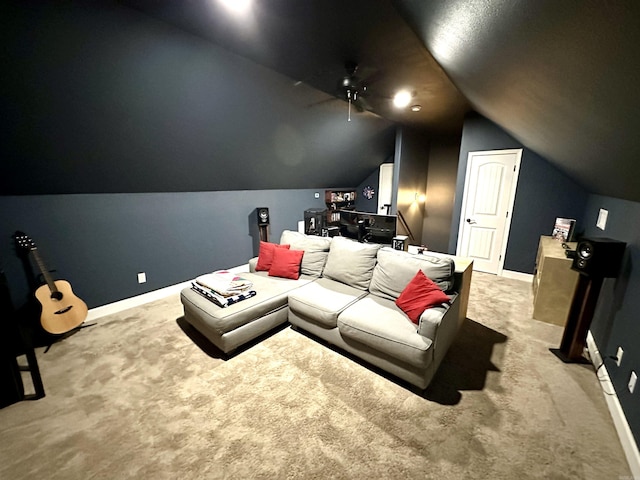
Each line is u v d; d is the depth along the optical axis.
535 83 1.32
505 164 3.92
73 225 2.58
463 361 2.12
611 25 0.62
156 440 1.47
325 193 5.77
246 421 1.58
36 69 1.74
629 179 1.62
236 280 2.57
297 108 3.37
